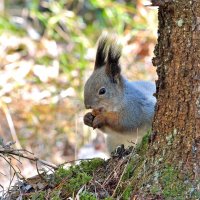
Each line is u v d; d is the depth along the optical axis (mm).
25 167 12422
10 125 13875
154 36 15609
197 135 6691
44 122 14531
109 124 9867
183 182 6703
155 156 7008
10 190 7777
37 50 16062
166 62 6898
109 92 9844
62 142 14180
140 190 6883
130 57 15422
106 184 7328
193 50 6672
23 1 18156
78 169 7836
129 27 16047
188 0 6656
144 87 10492
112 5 15828
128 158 7527
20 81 15148
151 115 9961
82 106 14547
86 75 15109
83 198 7082
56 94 14961
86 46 15695
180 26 6723
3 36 16172
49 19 16188
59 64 15648
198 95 6672
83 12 17641
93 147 13812
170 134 6902
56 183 7660
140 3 15805
